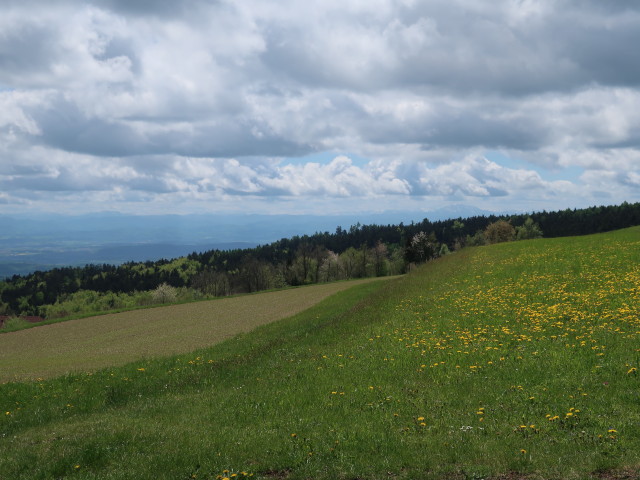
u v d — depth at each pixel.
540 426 10.73
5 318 136.88
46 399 18.83
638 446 9.28
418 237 135.62
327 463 9.82
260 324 38.78
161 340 34.97
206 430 12.46
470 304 27.56
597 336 17.58
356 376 16.44
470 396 13.22
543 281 31.62
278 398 14.74
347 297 50.31
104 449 11.45
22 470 10.89
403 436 10.87
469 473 8.84
